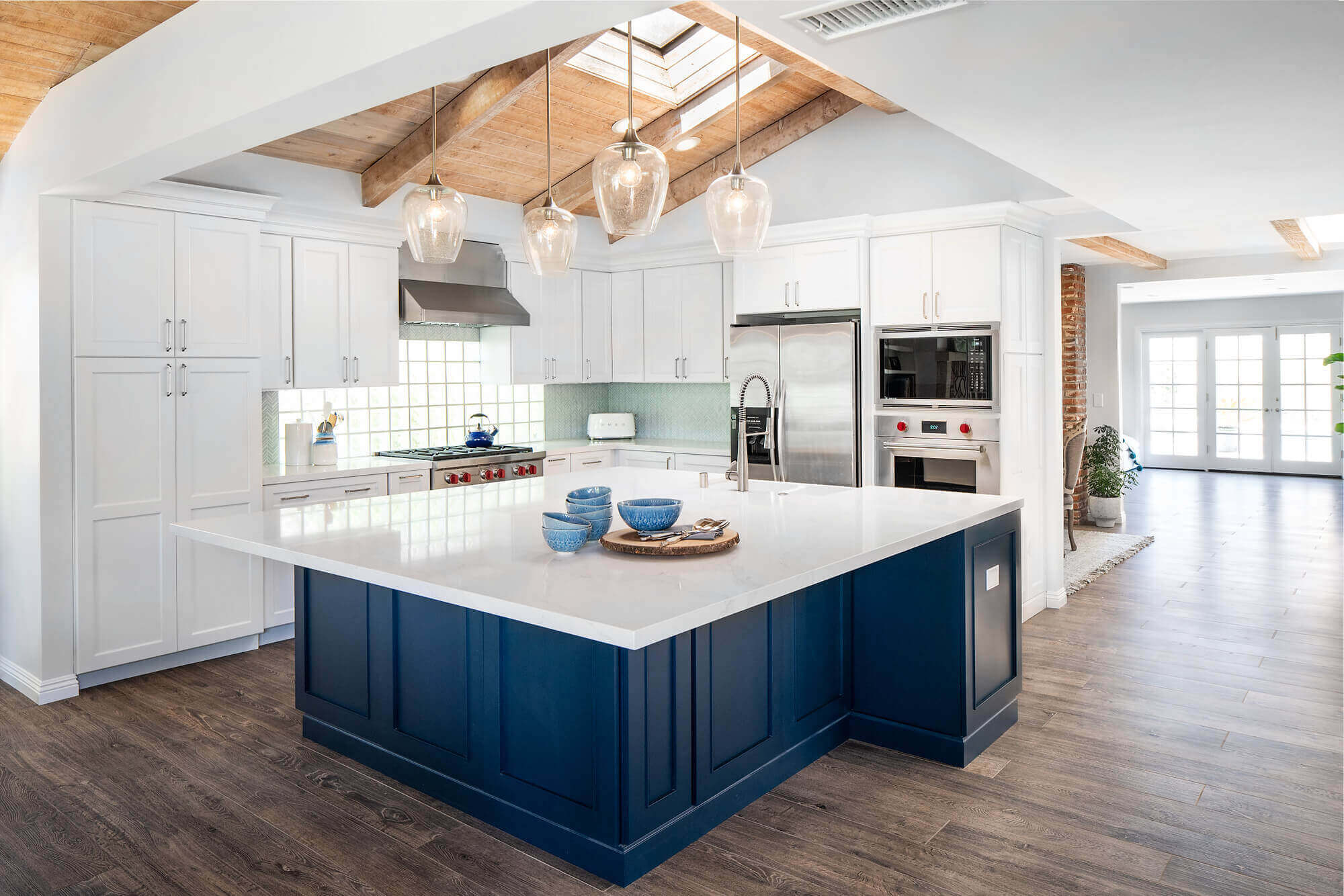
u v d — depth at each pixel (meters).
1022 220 4.92
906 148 5.26
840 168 5.52
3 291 4.00
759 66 4.81
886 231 5.07
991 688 3.33
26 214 3.79
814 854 2.54
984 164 4.98
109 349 3.89
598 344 6.59
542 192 5.89
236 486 4.31
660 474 4.39
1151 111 2.83
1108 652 4.42
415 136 4.74
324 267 4.87
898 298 5.04
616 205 2.49
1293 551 6.73
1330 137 3.11
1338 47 2.28
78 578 3.84
